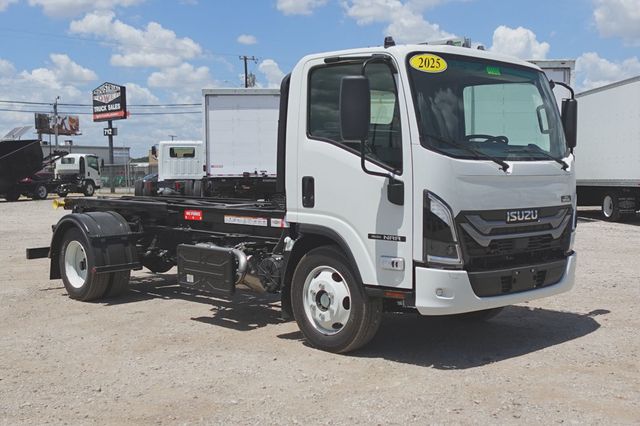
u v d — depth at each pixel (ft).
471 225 17.04
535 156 19.01
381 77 17.88
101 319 24.18
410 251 17.16
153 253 28.17
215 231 25.50
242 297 28.25
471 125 18.04
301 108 19.70
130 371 18.07
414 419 14.44
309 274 19.83
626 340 20.84
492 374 17.51
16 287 30.76
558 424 14.14
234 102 70.69
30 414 15.02
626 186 59.88
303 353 19.58
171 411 15.12
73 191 118.21
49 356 19.54
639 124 57.62
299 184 19.77
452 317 24.04
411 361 18.72
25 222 69.77
